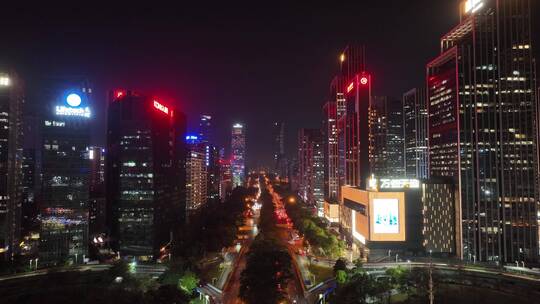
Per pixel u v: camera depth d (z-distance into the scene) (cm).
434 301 19100
